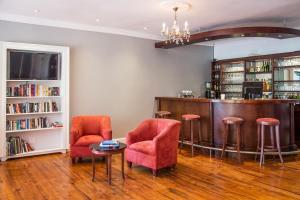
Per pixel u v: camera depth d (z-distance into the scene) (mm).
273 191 3578
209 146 5648
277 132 4875
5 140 5047
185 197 3385
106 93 6496
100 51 6371
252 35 5652
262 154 4840
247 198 3350
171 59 7676
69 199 3322
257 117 5199
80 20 5703
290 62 6859
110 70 6535
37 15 5320
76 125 5133
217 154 5617
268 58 7109
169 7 4738
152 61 7266
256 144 5215
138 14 5199
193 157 5383
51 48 5480
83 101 6168
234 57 8352
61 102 5723
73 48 5992
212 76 8633
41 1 4461
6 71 5062
